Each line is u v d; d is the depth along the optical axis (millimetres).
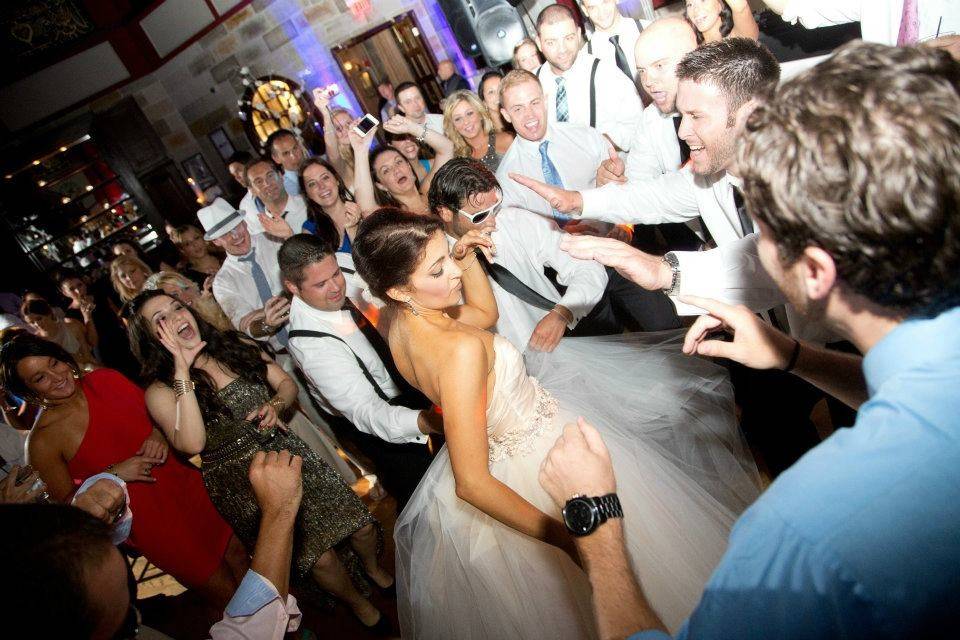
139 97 9156
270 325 3061
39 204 9227
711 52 1552
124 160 9156
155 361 2250
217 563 2398
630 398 1972
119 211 9609
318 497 2230
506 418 1604
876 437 551
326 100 3963
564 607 1469
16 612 701
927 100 526
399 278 1428
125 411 2357
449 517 1688
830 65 599
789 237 608
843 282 607
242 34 8477
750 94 1518
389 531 2932
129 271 4672
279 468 1291
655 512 1450
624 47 3631
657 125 2654
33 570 726
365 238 1455
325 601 2422
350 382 2334
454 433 1363
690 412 1936
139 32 8828
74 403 2277
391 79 8453
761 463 2334
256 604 1152
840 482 543
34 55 8781
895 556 505
